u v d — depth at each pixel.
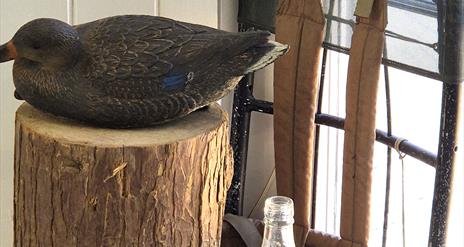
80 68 1.08
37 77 1.08
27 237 1.14
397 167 1.70
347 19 1.38
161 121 1.13
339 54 1.62
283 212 1.13
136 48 1.08
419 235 1.68
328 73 1.62
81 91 1.08
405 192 1.69
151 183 1.07
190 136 1.09
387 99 1.43
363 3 1.30
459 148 1.26
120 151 1.04
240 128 1.58
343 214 1.42
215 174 1.15
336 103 1.66
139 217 1.08
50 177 1.07
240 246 1.53
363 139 1.36
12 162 1.44
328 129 1.67
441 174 1.26
